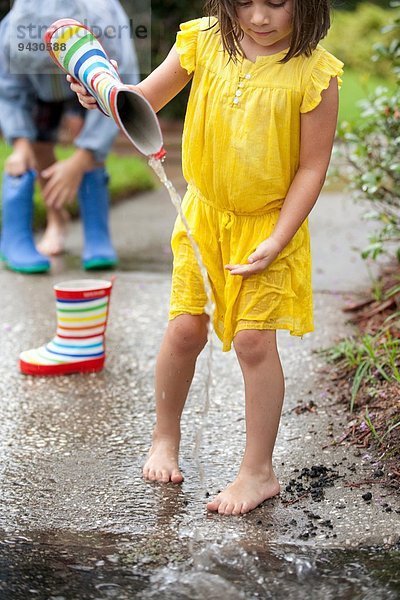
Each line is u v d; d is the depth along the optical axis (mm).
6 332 6711
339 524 4129
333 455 4766
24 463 4766
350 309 7020
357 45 22531
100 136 8008
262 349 4309
